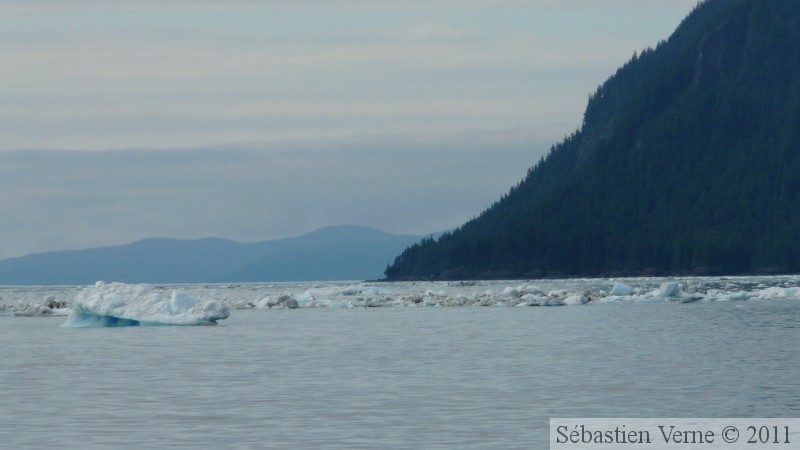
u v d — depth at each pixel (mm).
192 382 54344
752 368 58344
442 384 52844
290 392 50500
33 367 61688
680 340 76812
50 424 42500
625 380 53781
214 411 45219
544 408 45375
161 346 75062
